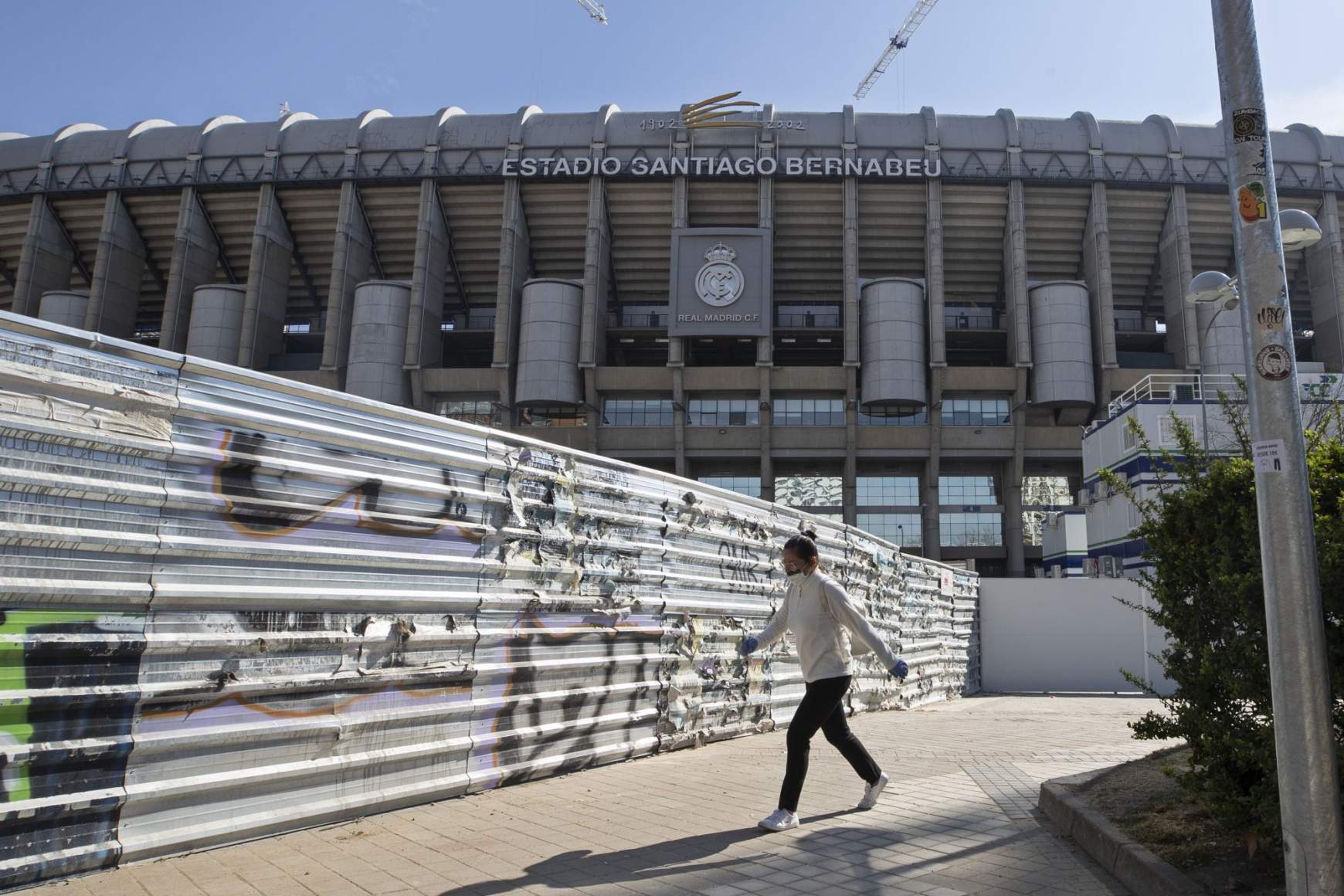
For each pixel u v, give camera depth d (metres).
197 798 4.12
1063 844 4.86
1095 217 51.56
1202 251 55.03
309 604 4.67
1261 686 3.81
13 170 54.72
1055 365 49.97
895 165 51.16
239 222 55.53
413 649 5.31
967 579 19.41
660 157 52.22
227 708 4.25
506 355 50.72
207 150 53.50
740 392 51.88
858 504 52.62
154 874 3.73
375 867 4.01
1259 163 3.47
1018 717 12.90
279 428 4.61
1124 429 28.31
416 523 5.37
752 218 53.84
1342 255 51.31
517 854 4.33
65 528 3.65
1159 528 4.50
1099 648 20.45
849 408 50.88
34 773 3.48
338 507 4.89
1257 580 3.76
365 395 50.31
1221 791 4.07
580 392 52.03
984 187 52.00
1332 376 4.57
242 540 4.35
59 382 3.65
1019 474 50.84
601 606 7.08
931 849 4.67
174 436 4.11
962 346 56.06
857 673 11.91
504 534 6.04
